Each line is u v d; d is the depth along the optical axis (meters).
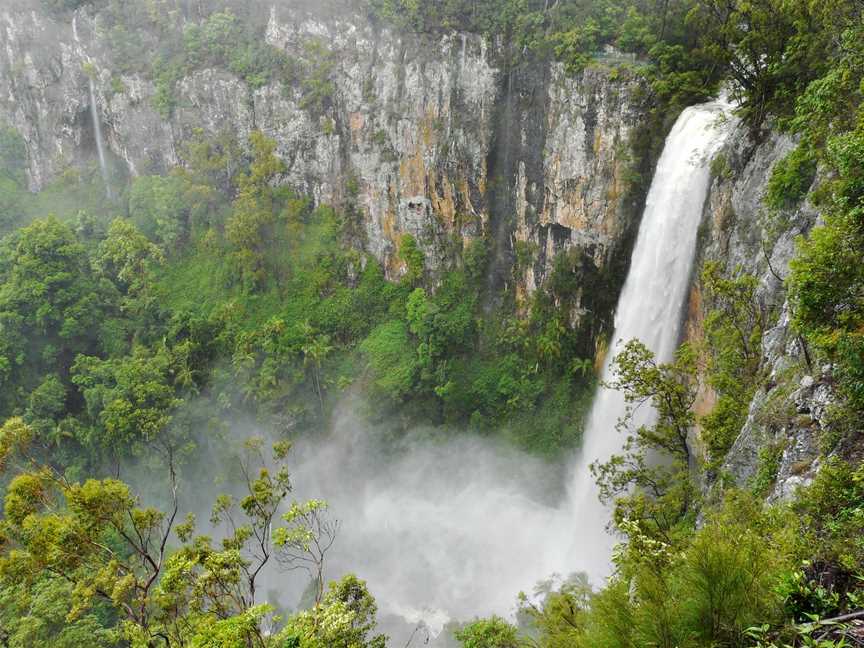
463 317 55.91
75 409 55.12
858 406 13.31
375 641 14.98
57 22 70.31
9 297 53.94
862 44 18.08
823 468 11.90
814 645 6.97
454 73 52.22
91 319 57.38
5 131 76.44
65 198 75.06
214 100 65.25
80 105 72.88
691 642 8.41
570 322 50.12
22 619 23.12
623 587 10.38
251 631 12.87
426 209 58.16
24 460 26.98
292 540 15.96
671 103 37.81
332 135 61.41
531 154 49.28
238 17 64.31
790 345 18.19
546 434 50.59
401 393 55.41
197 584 14.83
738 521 14.44
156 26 67.56
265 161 63.62
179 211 66.81
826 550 9.66
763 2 25.28
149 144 70.12
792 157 22.28
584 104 43.12
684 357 25.05
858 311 13.10
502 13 48.28
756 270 24.55
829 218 14.23
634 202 42.12
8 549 16.45
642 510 22.12
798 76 25.06
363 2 55.97
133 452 48.88
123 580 15.28
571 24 44.22
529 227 51.72
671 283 35.84
